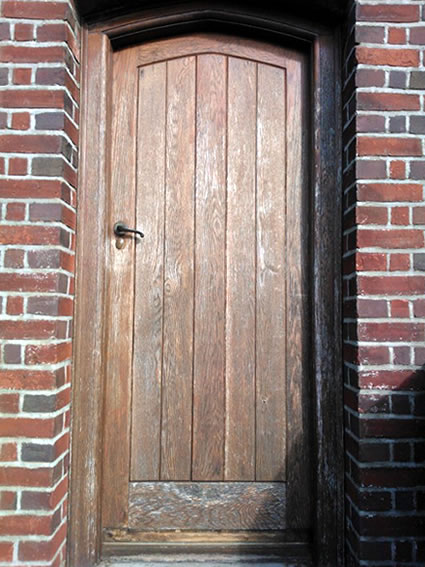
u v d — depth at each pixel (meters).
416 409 1.79
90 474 1.96
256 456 2.05
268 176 2.12
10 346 1.76
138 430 2.05
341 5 1.98
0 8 1.85
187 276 2.09
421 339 1.81
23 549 1.70
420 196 1.84
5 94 1.83
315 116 2.05
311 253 2.06
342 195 2.01
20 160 1.81
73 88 1.96
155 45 2.14
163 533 2.03
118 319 2.07
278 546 2.01
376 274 1.82
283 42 2.14
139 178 2.11
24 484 1.72
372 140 1.85
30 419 1.74
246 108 2.13
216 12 2.06
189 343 2.08
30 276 1.78
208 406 2.06
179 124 2.13
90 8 2.01
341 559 1.93
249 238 2.10
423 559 1.76
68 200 1.90
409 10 1.88
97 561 1.96
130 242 2.09
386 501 1.77
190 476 2.04
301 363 2.07
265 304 2.09
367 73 1.87
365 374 1.80
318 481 1.96
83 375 1.98
